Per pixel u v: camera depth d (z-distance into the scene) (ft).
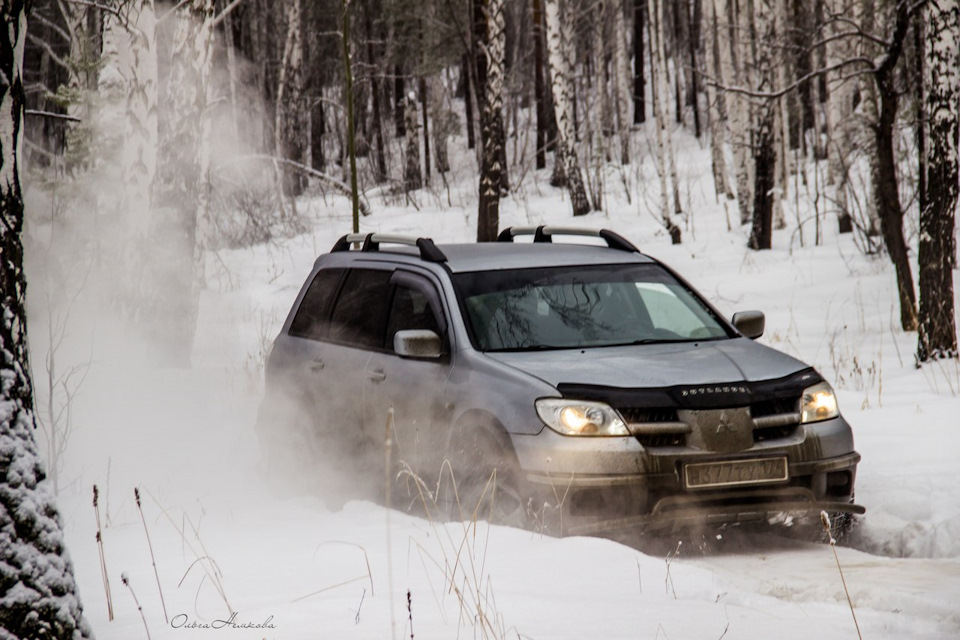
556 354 38.73
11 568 18.72
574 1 264.31
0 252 20.24
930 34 80.12
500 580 28.86
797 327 102.58
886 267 130.21
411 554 32.22
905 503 41.19
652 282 43.88
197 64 80.94
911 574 30.53
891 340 91.81
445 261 43.42
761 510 34.58
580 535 33.60
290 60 257.34
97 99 90.38
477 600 25.36
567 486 33.96
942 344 78.54
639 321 41.78
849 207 168.96
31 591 18.81
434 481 39.27
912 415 57.88
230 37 213.87
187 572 30.17
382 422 42.42
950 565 31.76
